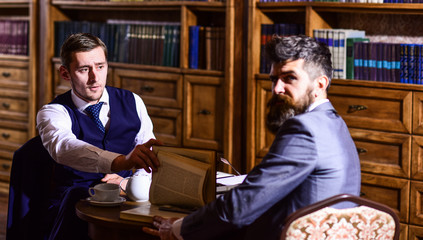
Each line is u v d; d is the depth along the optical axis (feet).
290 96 6.29
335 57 12.62
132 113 9.69
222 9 14.05
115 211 7.21
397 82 11.96
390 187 12.10
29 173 8.84
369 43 12.19
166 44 14.94
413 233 11.92
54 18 16.97
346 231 5.69
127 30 15.57
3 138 18.03
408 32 13.11
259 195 5.91
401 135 11.87
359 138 12.36
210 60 14.35
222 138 14.28
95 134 9.26
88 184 8.99
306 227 5.51
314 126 5.95
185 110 14.71
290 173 5.86
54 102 9.27
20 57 17.47
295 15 14.38
